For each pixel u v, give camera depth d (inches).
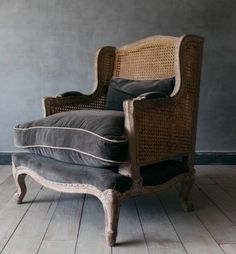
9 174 93.7
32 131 65.6
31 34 100.1
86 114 62.7
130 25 100.3
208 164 104.8
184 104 68.2
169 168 66.1
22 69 101.3
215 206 71.1
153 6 99.8
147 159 60.3
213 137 104.4
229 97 103.3
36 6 99.2
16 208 69.3
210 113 103.6
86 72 102.0
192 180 70.0
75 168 58.8
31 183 86.2
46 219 63.7
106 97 82.8
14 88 101.9
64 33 100.5
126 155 55.4
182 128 68.2
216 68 102.2
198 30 100.7
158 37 79.3
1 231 58.5
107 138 53.1
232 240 55.2
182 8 100.0
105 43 100.9
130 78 82.8
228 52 101.8
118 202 53.1
